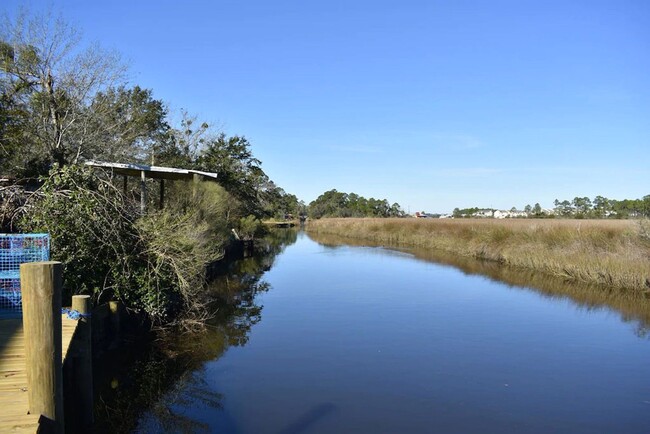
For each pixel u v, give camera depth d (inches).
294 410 250.1
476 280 710.5
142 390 272.8
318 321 445.4
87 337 225.0
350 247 1366.9
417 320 456.1
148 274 359.6
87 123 610.2
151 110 948.0
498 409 258.2
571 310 511.5
